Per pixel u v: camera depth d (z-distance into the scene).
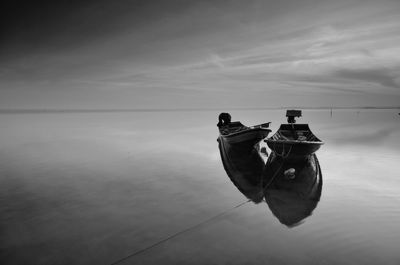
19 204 6.99
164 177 9.52
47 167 11.16
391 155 12.37
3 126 33.31
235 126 15.17
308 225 5.54
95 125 35.22
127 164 11.66
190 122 42.56
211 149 15.45
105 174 9.99
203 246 4.82
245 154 12.50
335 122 35.69
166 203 6.98
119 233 5.39
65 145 17.17
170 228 5.56
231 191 7.88
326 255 4.45
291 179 8.38
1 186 8.55
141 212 6.43
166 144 17.39
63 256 4.60
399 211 6.11
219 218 6.00
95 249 4.80
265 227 5.51
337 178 8.64
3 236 5.30
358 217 5.84
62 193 7.86
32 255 4.64
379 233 5.14
